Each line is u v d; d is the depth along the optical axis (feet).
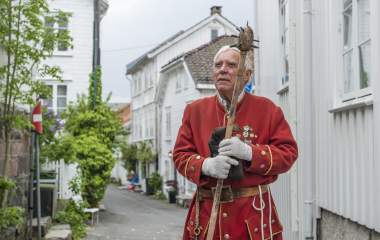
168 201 101.19
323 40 22.07
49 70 28.37
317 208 22.85
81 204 52.39
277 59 30.01
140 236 50.06
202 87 89.15
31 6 26.03
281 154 11.36
